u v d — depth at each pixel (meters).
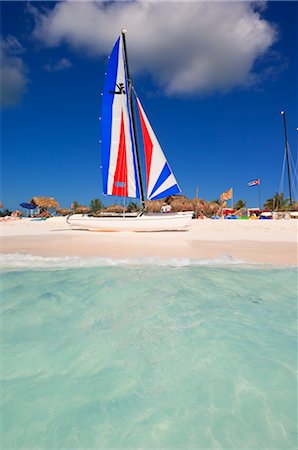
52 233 18.02
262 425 2.38
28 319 4.65
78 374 3.15
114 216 19.97
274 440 2.22
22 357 3.50
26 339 3.97
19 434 2.30
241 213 55.00
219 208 57.53
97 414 2.52
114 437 2.27
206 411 2.55
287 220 31.50
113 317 4.72
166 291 5.97
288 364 3.31
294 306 5.17
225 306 5.17
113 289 6.11
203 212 55.97
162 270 7.66
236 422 2.41
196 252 10.37
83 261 8.80
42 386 2.93
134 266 8.20
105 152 20.14
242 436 2.26
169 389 2.88
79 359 3.46
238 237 15.33
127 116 20.62
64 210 66.00
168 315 4.80
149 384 2.96
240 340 3.90
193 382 2.99
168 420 2.44
